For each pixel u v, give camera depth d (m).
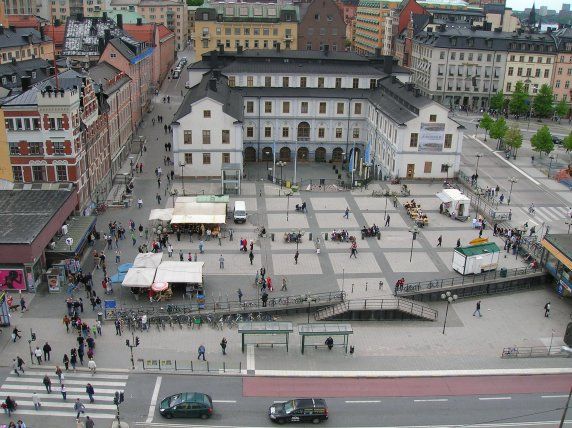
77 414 51.88
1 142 84.00
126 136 126.62
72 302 67.00
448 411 54.41
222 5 179.12
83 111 89.62
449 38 182.88
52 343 62.25
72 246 76.19
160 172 111.56
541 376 60.16
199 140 110.50
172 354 61.53
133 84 137.50
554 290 78.81
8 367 58.47
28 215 76.56
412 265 81.06
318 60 133.62
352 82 131.50
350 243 87.00
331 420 52.66
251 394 55.94
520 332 68.50
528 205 104.50
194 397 52.94
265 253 83.38
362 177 120.56
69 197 83.38
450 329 68.75
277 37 179.38
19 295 71.00
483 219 96.94
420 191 107.50
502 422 53.16
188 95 124.25
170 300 71.06
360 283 75.81
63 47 162.38
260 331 61.22
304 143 129.50
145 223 91.94
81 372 58.09
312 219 95.00
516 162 130.12
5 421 51.38
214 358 61.28
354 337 66.25
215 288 73.88
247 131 127.75
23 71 117.81
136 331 65.31
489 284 76.94
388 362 61.66
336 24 186.00
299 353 62.78
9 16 198.25
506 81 185.62
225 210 89.75
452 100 187.00
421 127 108.56
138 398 54.84
